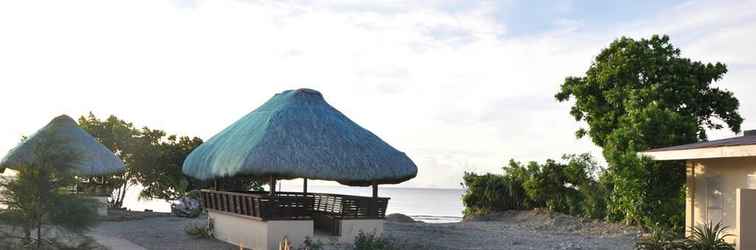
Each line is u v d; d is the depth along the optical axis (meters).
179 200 26.41
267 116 16.20
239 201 16.06
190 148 33.66
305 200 15.33
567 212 29.23
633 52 26.55
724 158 18.72
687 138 22.77
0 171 23.48
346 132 16.12
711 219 19.16
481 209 33.12
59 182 11.88
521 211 31.31
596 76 27.69
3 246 11.66
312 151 15.02
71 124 25.42
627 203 23.34
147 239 17.36
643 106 24.72
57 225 11.77
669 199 22.27
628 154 22.39
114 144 32.56
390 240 16.64
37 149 12.09
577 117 29.09
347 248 14.91
